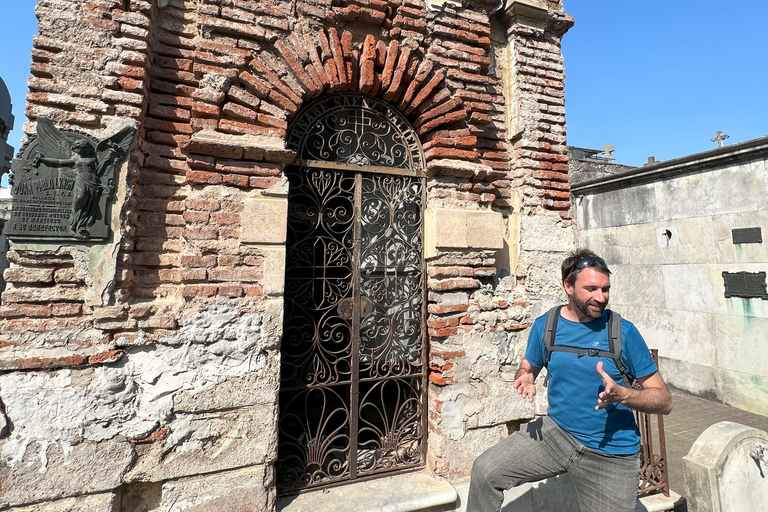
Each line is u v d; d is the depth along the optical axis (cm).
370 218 332
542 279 347
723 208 631
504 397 326
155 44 267
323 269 309
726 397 623
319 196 312
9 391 213
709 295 651
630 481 212
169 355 248
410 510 282
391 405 347
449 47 341
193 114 270
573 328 224
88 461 225
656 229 741
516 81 358
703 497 290
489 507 233
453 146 336
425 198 338
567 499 325
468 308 325
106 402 230
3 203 811
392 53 321
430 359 325
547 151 363
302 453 297
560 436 227
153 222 260
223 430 257
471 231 327
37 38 227
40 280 221
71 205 229
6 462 210
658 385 203
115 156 238
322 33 304
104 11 242
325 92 315
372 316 327
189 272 255
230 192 273
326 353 315
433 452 314
